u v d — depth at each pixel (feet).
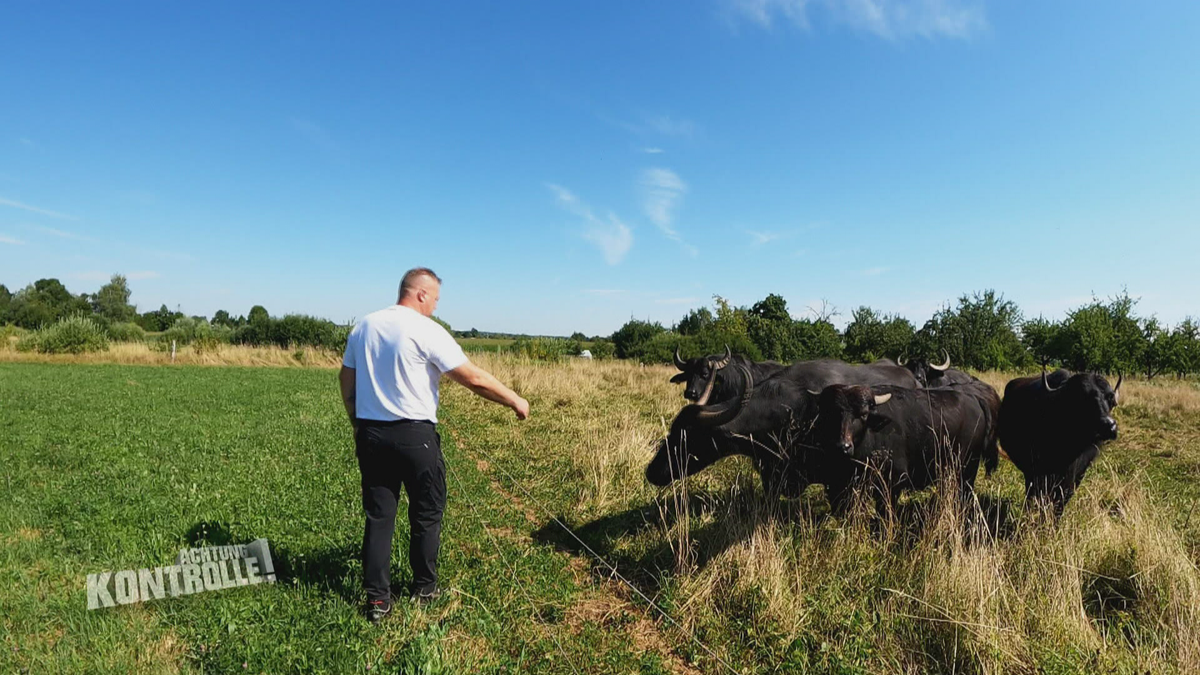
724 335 106.93
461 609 13.75
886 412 19.33
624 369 81.56
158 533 16.65
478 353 89.04
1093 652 12.09
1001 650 11.87
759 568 15.01
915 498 22.99
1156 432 40.57
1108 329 95.25
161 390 53.57
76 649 11.08
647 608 14.93
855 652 12.69
